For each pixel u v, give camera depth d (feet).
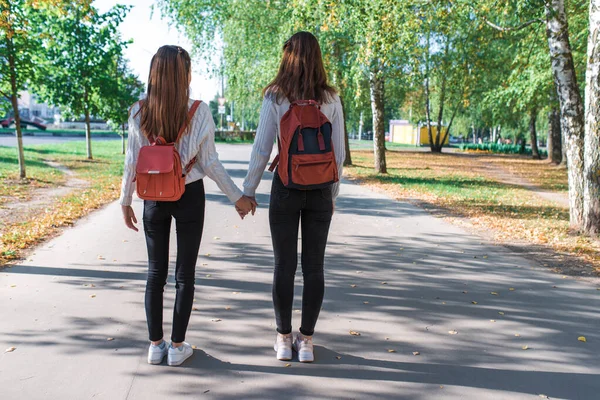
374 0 39.96
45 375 10.05
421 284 17.37
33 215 28.35
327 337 12.42
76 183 45.34
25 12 47.01
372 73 62.39
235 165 69.21
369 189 48.57
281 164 10.09
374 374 10.55
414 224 29.68
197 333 12.41
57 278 16.40
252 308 14.32
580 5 44.55
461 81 48.14
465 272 19.16
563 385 10.35
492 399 9.70
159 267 10.42
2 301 14.12
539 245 24.82
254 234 24.71
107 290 15.33
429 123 148.77
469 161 109.29
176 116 9.91
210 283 16.60
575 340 12.77
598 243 25.30
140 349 11.33
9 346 11.30
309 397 9.55
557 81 29.12
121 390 9.56
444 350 11.89
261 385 9.93
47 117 273.95
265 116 10.42
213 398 9.39
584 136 27.89
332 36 59.52
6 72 44.83
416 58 54.13
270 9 62.80
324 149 10.05
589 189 27.02
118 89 71.61
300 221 10.93
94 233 23.68
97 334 12.07
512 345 12.33
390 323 13.53
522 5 31.48
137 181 9.70
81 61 66.80
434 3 38.75
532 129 123.44
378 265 19.81
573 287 17.56
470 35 44.70
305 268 10.77
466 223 31.09
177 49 10.02
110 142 130.41
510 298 16.10
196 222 10.29
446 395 9.79
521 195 49.90
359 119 143.54
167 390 9.62
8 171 50.57
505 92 69.26
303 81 10.27
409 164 93.09
